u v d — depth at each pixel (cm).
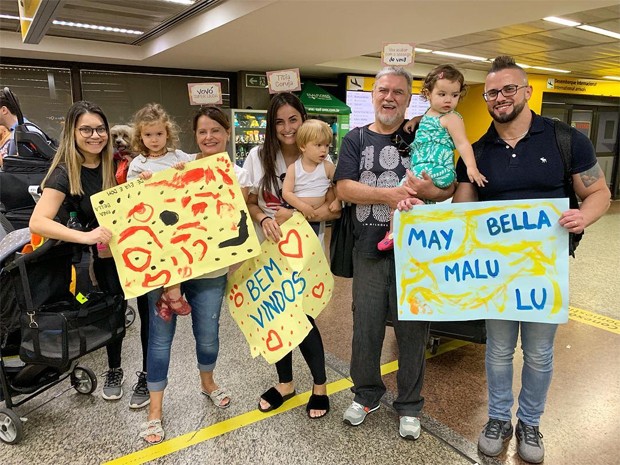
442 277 183
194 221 194
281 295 204
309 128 193
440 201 197
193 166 194
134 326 334
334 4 357
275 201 208
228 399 232
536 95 962
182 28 491
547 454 195
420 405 206
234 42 498
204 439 206
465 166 180
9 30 515
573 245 176
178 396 241
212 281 207
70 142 194
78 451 199
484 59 774
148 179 191
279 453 197
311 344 216
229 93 743
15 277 190
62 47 551
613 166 1103
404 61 190
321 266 208
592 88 1040
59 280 206
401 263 185
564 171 168
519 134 173
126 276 189
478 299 179
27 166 300
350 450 198
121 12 436
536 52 705
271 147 204
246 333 214
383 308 200
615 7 448
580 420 220
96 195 185
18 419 200
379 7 369
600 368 272
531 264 172
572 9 383
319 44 510
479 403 235
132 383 255
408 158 189
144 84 674
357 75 805
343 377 262
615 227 724
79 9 423
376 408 219
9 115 337
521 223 171
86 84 633
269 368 273
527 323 181
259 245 197
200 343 222
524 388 191
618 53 708
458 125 180
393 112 186
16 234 208
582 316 356
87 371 238
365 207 194
